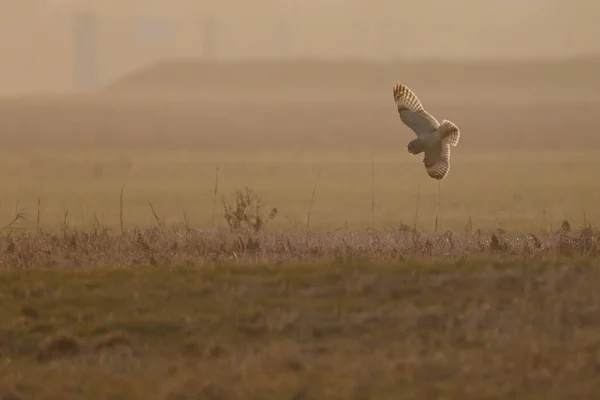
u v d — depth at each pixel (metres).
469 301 26.02
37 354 24.56
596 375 21.58
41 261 31.81
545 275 27.17
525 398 20.50
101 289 27.69
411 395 20.77
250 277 27.88
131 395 21.34
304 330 24.77
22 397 21.64
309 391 21.05
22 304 26.89
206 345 24.42
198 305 26.41
